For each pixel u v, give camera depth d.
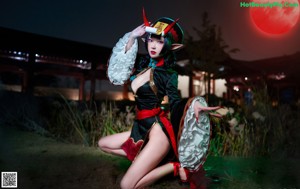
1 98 6.62
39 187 2.42
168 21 2.46
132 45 2.63
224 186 2.59
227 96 20.34
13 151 3.72
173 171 2.36
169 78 2.35
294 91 19.03
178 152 2.22
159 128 2.34
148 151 2.23
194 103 2.15
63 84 24.67
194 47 15.49
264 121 4.53
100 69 19.25
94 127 4.86
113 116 4.93
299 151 4.00
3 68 17.02
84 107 6.13
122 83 2.69
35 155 3.55
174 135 2.29
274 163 3.53
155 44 2.40
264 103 5.02
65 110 5.45
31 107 6.66
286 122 4.57
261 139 4.26
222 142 4.08
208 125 2.21
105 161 3.36
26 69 15.76
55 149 3.94
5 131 5.22
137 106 2.50
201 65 15.46
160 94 2.38
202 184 2.47
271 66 19.41
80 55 16.44
